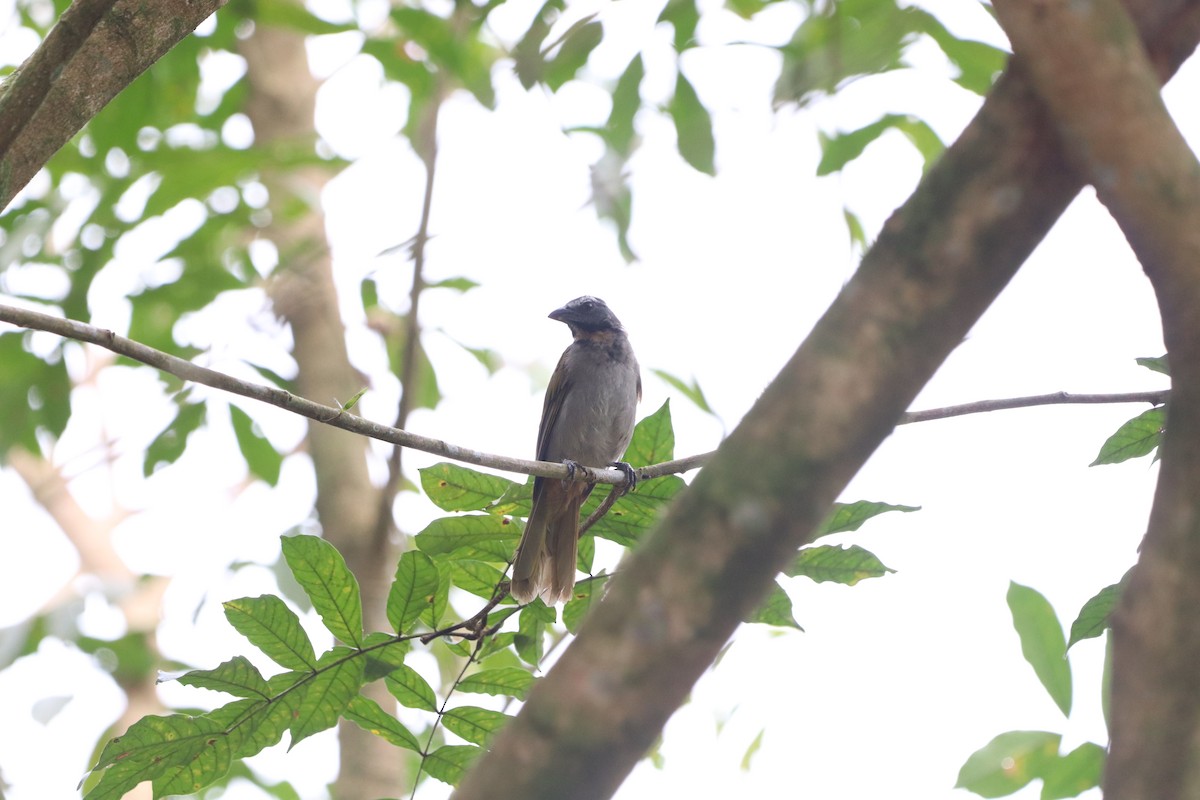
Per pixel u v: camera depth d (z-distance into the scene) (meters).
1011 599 9.35
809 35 12.43
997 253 3.67
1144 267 3.82
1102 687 8.66
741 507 3.57
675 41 13.33
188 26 6.25
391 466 13.93
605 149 14.80
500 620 8.24
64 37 5.86
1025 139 3.66
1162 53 3.81
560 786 3.50
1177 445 3.80
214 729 7.55
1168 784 3.70
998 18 3.69
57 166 15.81
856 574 7.83
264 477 16.34
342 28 15.08
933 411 8.33
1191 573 3.72
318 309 16.12
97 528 22.38
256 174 16.27
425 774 7.91
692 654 3.57
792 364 3.72
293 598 14.17
